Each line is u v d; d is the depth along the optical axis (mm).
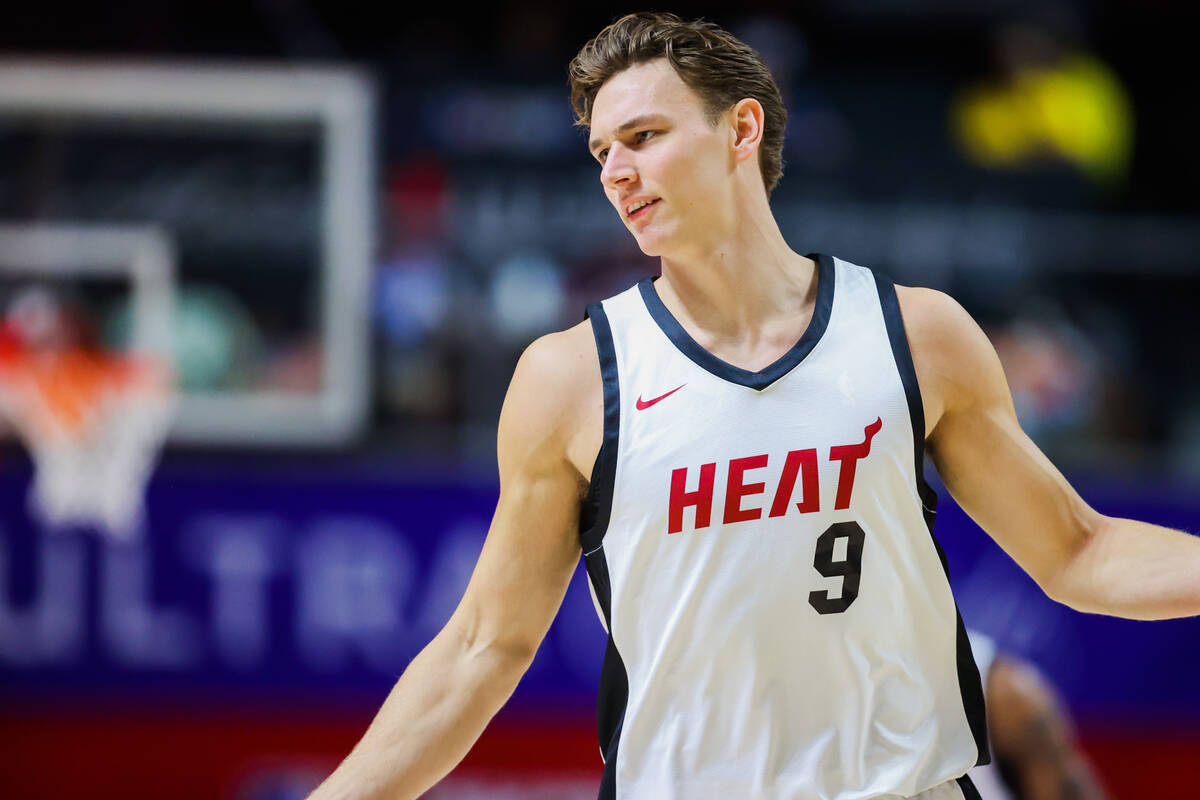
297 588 20234
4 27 27125
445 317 21766
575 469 6887
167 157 22562
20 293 21906
